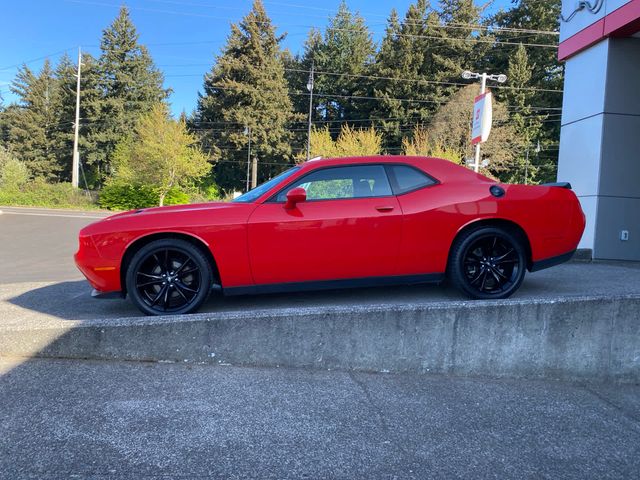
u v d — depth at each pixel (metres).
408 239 4.27
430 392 3.68
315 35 58.03
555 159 47.53
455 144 37.59
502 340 4.10
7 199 37.00
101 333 3.88
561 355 4.13
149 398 3.29
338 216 4.21
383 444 2.85
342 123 54.50
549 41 46.09
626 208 8.36
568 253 4.55
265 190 4.50
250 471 2.52
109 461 2.56
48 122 55.38
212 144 50.78
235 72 48.81
